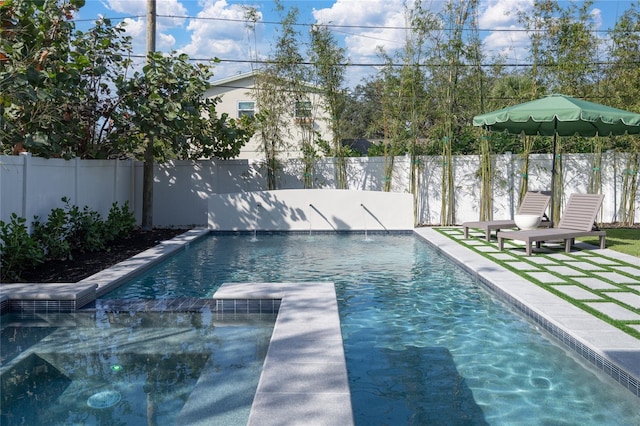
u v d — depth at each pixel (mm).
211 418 2936
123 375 3598
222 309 5094
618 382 3373
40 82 7051
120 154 11094
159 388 3365
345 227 11789
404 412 3102
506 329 4680
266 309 5047
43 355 4008
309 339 3639
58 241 7000
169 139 10688
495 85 14883
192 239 10008
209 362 3828
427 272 7262
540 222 9078
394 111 11781
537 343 4301
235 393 3279
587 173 12203
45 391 3328
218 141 11914
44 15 7344
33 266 6340
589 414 3039
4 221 6336
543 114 7688
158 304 5305
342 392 2744
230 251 9242
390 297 5859
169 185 12320
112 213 9320
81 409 3076
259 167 12477
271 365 3139
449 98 11484
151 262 7461
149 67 9727
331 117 12398
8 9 6367
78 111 9312
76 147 9664
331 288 5328
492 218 12078
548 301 5008
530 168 12258
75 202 8492
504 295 5551
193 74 10578
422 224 12469
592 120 7473
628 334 3957
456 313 5199
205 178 12328
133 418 2938
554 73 10953
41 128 7887
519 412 3082
